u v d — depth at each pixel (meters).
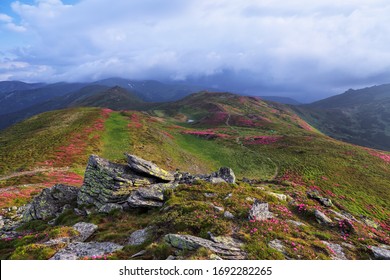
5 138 76.56
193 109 193.50
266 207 23.17
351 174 57.69
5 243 22.53
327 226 23.73
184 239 15.92
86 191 30.20
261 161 70.19
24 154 57.47
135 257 15.45
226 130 115.00
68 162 56.47
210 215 20.55
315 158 67.56
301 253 16.58
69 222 25.27
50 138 69.06
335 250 18.75
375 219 38.91
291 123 161.75
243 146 85.75
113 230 21.41
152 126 104.12
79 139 70.12
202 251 14.56
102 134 78.81
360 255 18.45
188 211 21.89
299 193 36.16
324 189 49.28
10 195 37.75
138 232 20.09
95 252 17.30
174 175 35.06
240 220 20.47
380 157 70.62
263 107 197.62
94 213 25.66
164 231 19.02
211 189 28.55
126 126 91.50
